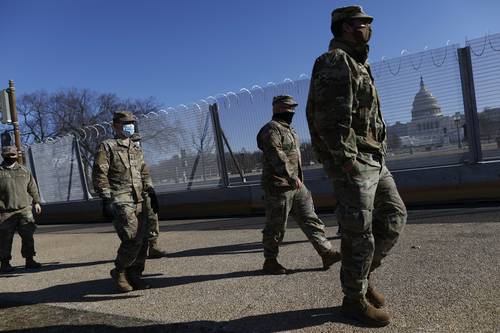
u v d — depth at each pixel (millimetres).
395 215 3908
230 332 4008
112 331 4336
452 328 3605
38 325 4715
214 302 4859
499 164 9719
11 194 7844
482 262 5207
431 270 5105
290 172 5445
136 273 5738
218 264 6570
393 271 5211
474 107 9992
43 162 18344
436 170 10344
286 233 8398
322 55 3689
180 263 6922
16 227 7910
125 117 5797
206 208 13680
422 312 3961
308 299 4594
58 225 16656
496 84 9750
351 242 3762
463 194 10062
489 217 7930
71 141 17266
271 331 3908
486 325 3596
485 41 9805
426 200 10445
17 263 8711
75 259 8430
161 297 5258
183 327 4246
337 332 3734
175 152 14500
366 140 3748
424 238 6734
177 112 14336
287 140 5641
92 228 13867
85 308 5121
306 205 5660
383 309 4105
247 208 12953
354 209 3676
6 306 5531
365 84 3721
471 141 10031
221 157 13516
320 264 5941
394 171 10766
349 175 3670
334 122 3566
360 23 3711
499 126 9805
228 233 9352
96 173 5559
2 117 14625
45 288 6305
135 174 5691
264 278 5559
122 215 5469
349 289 3842
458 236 6641
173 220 13836
